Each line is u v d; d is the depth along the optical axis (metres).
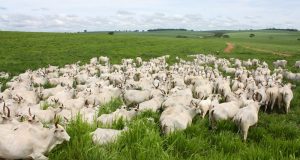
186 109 12.39
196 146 8.75
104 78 23.30
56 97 15.26
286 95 14.71
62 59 41.91
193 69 27.17
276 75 26.08
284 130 11.31
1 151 7.34
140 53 53.59
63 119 11.28
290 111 15.07
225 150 9.08
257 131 10.93
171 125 10.07
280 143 9.39
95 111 11.95
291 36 177.25
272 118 13.31
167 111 11.21
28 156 7.55
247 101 13.69
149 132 8.72
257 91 15.15
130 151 7.72
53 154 7.67
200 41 101.06
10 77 25.55
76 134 8.57
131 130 8.66
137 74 24.94
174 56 50.22
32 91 16.47
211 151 8.61
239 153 8.39
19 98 13.62
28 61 37.97
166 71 27.02
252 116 10.66
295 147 9.15
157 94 16.00
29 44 61.22
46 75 24.12
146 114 12.69
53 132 8.01
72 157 7.53
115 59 44.34
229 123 11.48
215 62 37.75
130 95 16.02
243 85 19.36
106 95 15.67
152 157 7.62
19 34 82.19
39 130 7.94
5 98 15.84
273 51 66.69
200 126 11.20
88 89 17.19
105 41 76.25
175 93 16.08
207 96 16.64
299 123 13.33
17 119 10.20
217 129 11.26
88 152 7.53
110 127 10.16
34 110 11.55
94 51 54.25
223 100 16.84
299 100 16.91
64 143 8.20
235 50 67.88
